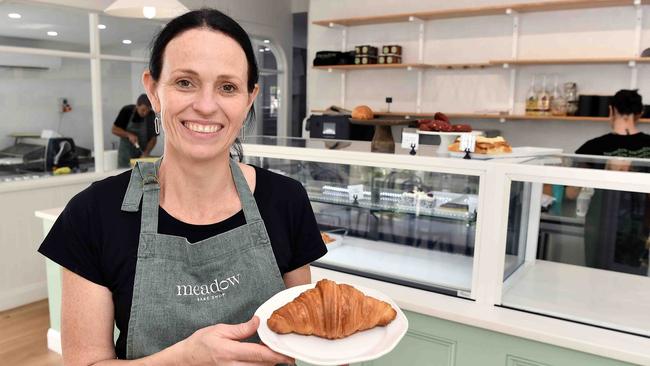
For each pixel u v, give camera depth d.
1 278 3.68
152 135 4.77
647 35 3.62
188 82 0.90
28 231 3.83
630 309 1.60
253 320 0.88
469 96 4.34
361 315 0.96
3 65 3.71
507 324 1.53
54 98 4.04
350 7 4.84
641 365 1.36
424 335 1.69
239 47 0.92
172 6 2.42
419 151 1.98
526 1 3.95
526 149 2.15
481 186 1.64
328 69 4.92
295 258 1.12
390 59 4.49
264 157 2.18
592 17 3.79
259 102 6.31
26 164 3.90
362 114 2.33
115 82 4.43
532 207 1.93
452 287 1.75
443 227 1.90
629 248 1.81
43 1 3.78
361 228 2.16
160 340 0.97
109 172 4.43
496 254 1.63
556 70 3.95
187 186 0.99
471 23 4.27
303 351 0.89
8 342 3.16
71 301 0.95
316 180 2.17
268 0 5.95
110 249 0.96
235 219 1.04
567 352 1.47
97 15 4.20
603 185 1.47
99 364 0.92
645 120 3.53
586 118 3.68
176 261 0.98
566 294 1.70
